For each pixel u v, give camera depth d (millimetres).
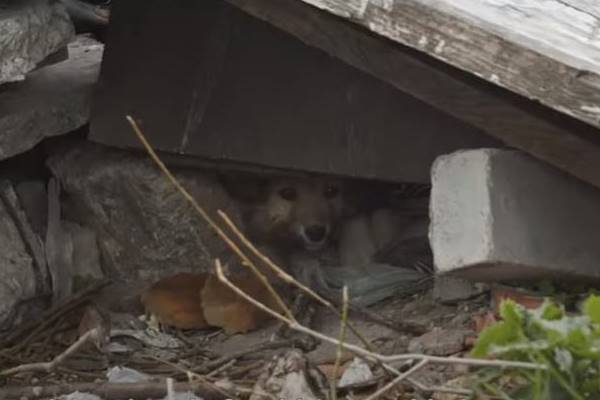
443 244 6117
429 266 8305
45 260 8148
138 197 8039
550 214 6117
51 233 8227
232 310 7914
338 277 8242
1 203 8031
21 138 7883
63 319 7879
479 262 5945
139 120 7832
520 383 5094
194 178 8039
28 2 7535
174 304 8008
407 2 5703
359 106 7340
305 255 8617
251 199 8445
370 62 6203
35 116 7906
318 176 8438
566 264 6168
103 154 8180
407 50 6023
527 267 6039
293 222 8594
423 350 6805
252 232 8547
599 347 4473
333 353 7125
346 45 6238
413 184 8180
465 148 7031
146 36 7812
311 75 7457
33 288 7965
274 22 6406
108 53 7879
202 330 8000
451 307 7617
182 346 7750
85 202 8289
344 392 6402
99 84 7891
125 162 8016
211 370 7160
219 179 8172
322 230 8594
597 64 5375
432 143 7145
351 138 7383
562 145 5887
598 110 5352
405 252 8508
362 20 5852
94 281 8289
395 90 7223
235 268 8195
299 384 6312
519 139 5953
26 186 8336
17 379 7133
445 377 6441
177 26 7750
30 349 7523
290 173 8203
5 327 7801
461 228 6027
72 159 8281
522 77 5488
